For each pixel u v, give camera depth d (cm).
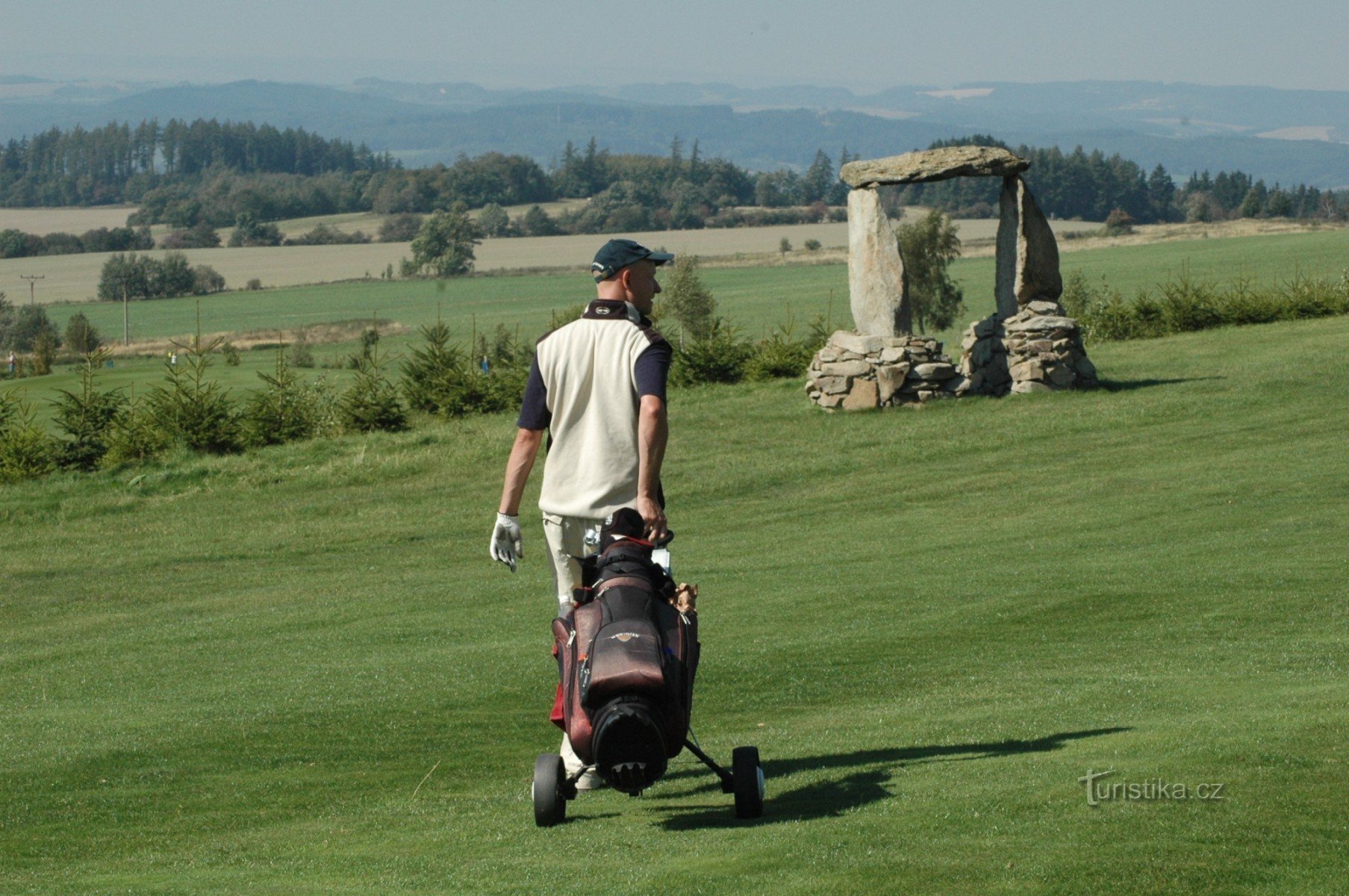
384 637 3869
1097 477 6141
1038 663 2859
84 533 6756
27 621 4738
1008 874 1292
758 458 7469
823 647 3188
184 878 1655
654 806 1891
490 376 11406
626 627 1652
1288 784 1548
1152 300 13762
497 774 2255
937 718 2331
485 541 6038
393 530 6384
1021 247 8850
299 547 6103
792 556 4922
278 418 9938
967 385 8756
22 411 9619
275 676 3331
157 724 2784
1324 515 4644
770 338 12188
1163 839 1367
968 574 4128
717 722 2533
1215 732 1877
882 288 8875
